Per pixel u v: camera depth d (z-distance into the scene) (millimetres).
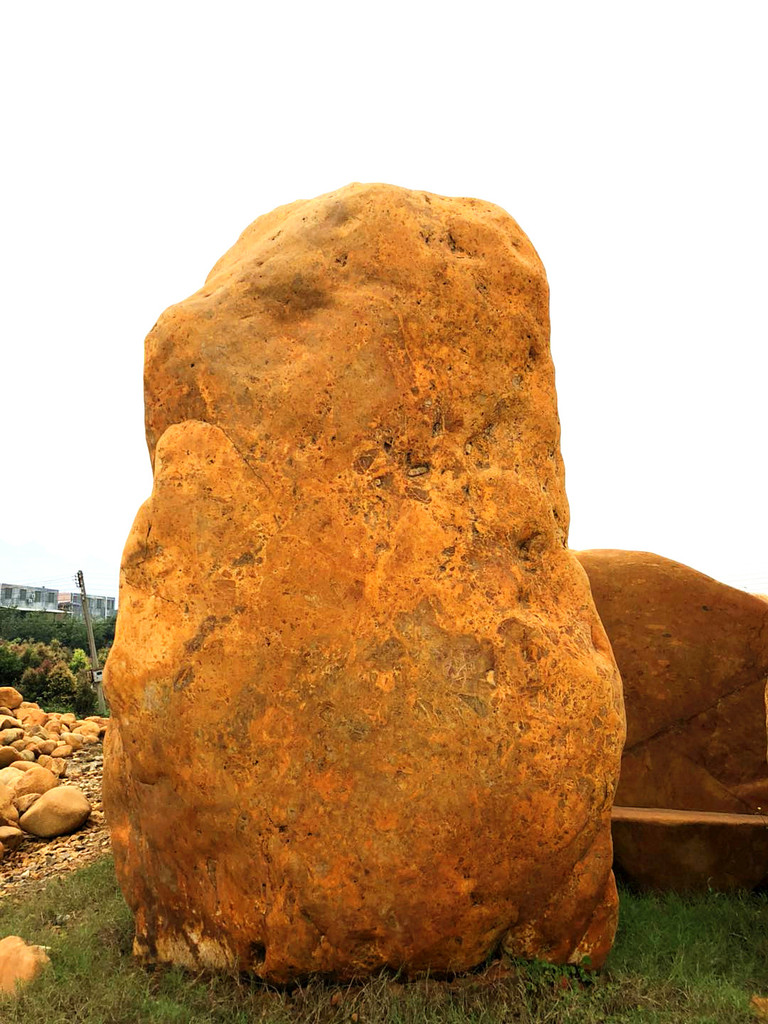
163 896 3930
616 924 3955
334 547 3889
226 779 3682
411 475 4105
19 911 5090
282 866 3602
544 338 4520
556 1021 3428
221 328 4227
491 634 3852
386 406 4078
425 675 3734
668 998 3666
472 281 4324
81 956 4000
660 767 6027
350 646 3768
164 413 4270
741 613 6121
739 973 4016
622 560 6449
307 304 4238
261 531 3928
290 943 3574
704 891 5293
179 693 3760
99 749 10516
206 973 3783
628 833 5402
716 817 5543
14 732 9969
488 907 3668
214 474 4016
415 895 3570
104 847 6844
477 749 3676
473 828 3629
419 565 3918
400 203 4348
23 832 7324
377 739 3660
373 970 3623
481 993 3596
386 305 4160
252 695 3729
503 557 4086
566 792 3768
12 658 18094
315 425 4035
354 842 3584
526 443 4363
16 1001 3594
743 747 5965
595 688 3947
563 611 4191
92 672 17094
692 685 6094
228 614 3828
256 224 5172
